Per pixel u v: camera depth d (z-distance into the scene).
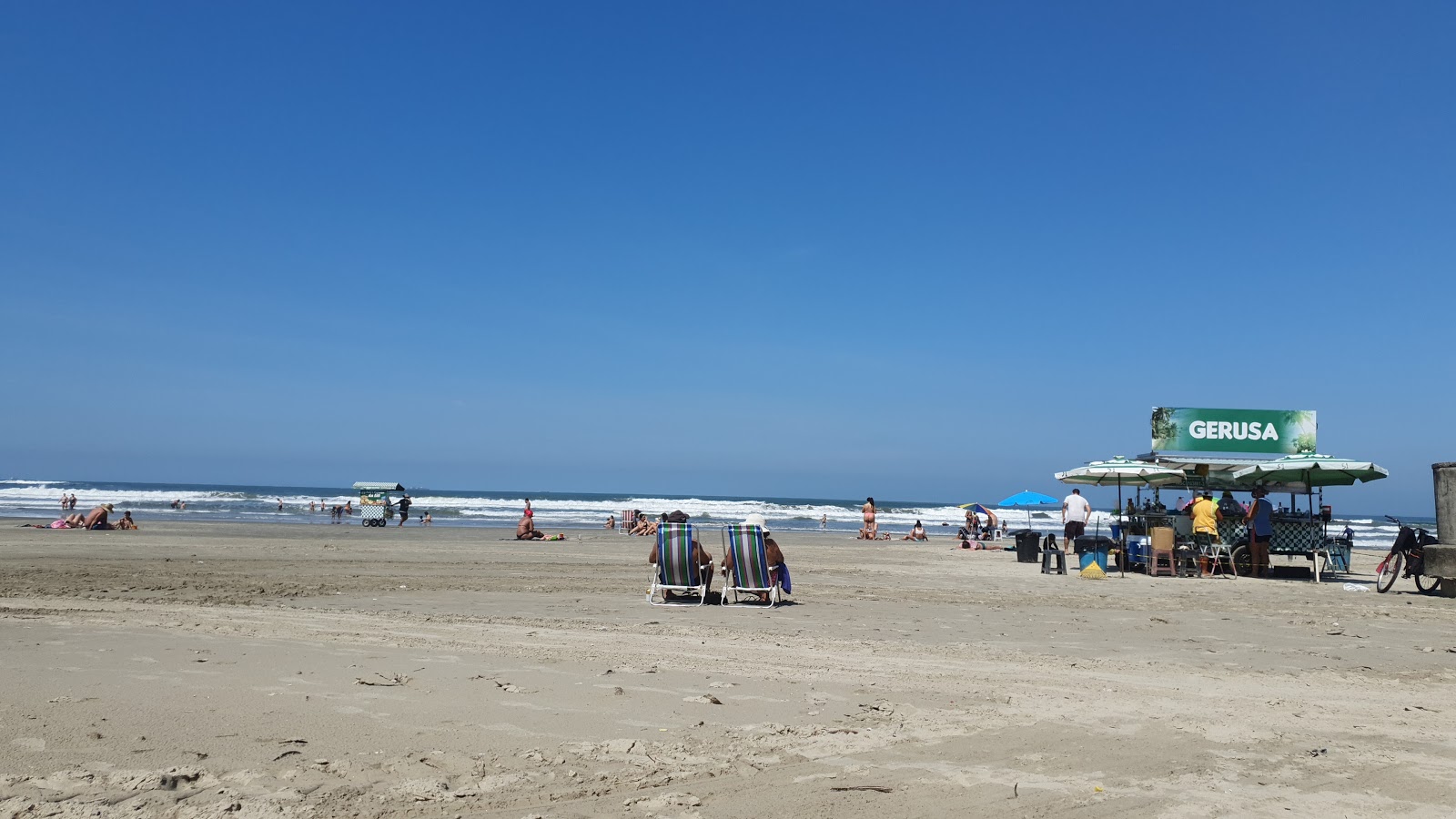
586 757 4.98
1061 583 16.91
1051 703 6.51
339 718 5.52
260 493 108.31
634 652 8.20
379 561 18.94
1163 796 4.57
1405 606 13.55
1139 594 14.94
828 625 10.46
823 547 29.28
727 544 12.33
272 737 5.09
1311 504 20.16
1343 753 5.38
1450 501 15.02
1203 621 11.48
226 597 12.03
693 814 4.22
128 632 8.46
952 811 4.33
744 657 8.13
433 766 4.73
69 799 4.11
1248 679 7.63
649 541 30.64
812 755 5.13
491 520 54.12
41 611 10.11
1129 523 20.70
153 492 89.25
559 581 15.28
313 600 12.02
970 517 33.12
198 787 4.32
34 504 63.16
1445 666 8.45
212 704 5.74
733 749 5.20
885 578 17.47
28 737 4.93
